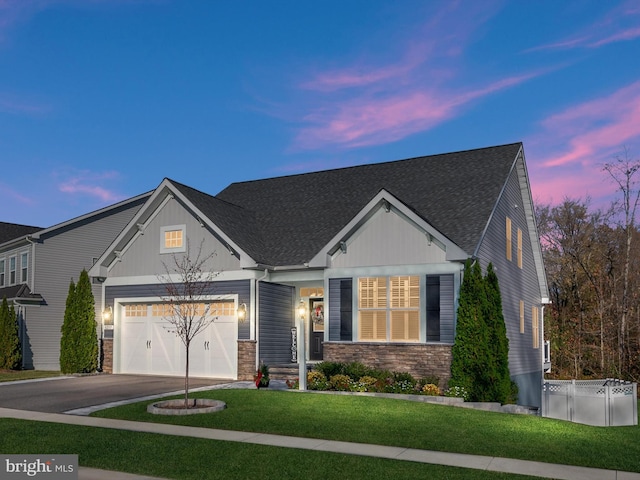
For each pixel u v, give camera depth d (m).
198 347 23.34
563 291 44.00
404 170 25.98
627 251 38.81
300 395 17.30
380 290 20.48
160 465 10.55
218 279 22.84
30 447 11.73
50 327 31.08
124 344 25.20
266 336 22.69
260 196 28.41
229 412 14.84
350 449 11.60
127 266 25.19
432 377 18.91
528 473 10.06
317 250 22.55
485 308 18.25
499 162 23.83
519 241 25.81
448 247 19.03
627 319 40.09
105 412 15.25
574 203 45.72
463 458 11.05
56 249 31.59
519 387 23.91
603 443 13.05
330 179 27.69
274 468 10.30
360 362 20.31
